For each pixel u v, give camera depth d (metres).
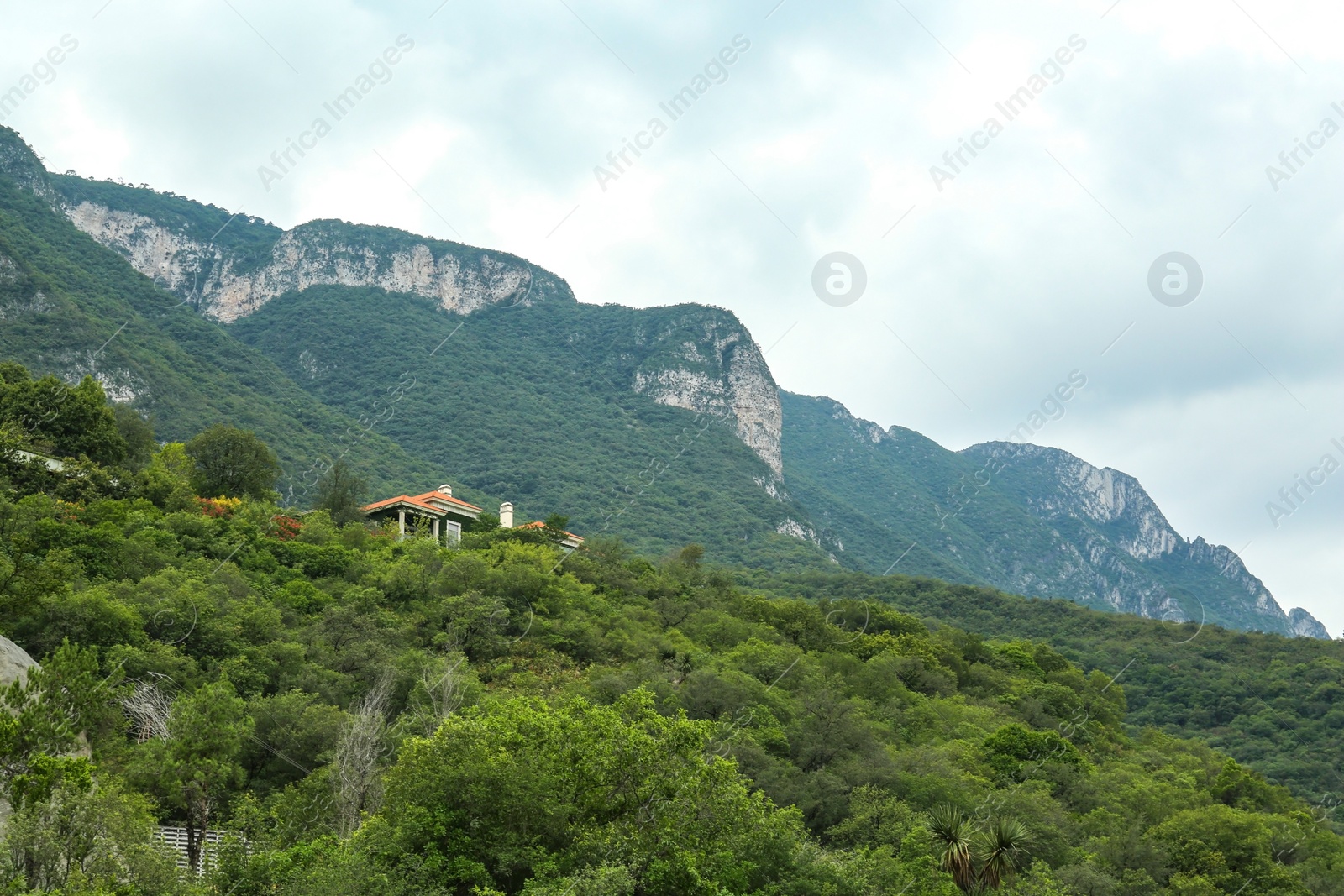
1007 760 71.50
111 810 36.00
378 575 79.00
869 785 59.28
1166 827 65.50
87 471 83.38
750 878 42.53
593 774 41.03
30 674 39.91
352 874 36.06
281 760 51.38
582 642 76.25
